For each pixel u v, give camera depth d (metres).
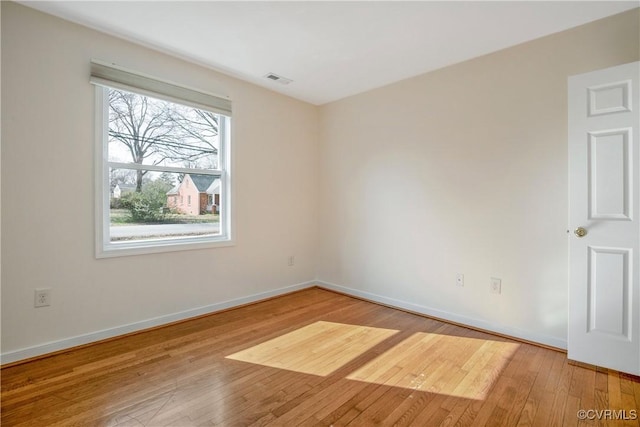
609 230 1.97
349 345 2.37
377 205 3.43
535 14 2.08
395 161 3.26
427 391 1.79
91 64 2.30
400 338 2.49
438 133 2.93
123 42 2.46
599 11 2.05
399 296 3.24
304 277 3.94
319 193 4.03
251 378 1.92
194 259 2.92
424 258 3.04
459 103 2.79
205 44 2.51
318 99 3.80
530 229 2.43
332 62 2.82
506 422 1.54
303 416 1.58
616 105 1.94
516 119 2.48
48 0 1.98
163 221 2.79
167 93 2.68
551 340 2.33
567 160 2.26
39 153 2.12
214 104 3.00
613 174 1.95
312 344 2.38
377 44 2.49
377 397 1.74
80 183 2.29
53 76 2.17
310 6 2.01
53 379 1.88
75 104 2.26
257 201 3.41
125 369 2.00
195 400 1.70
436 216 2.96
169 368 2.02
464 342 2.42
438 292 2.95
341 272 3.81
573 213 2.09
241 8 2.04
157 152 2.74
